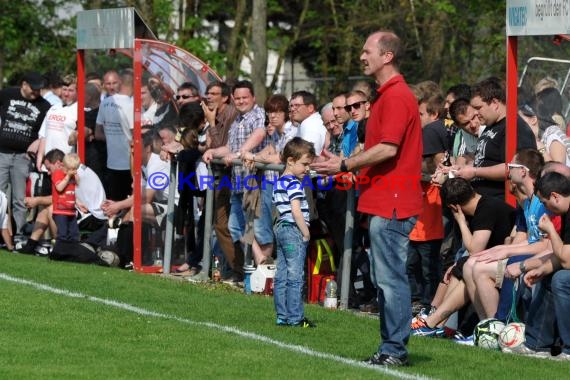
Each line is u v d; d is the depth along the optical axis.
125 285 29.92
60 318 24.25
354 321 25.41
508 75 25.48
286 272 24.44
